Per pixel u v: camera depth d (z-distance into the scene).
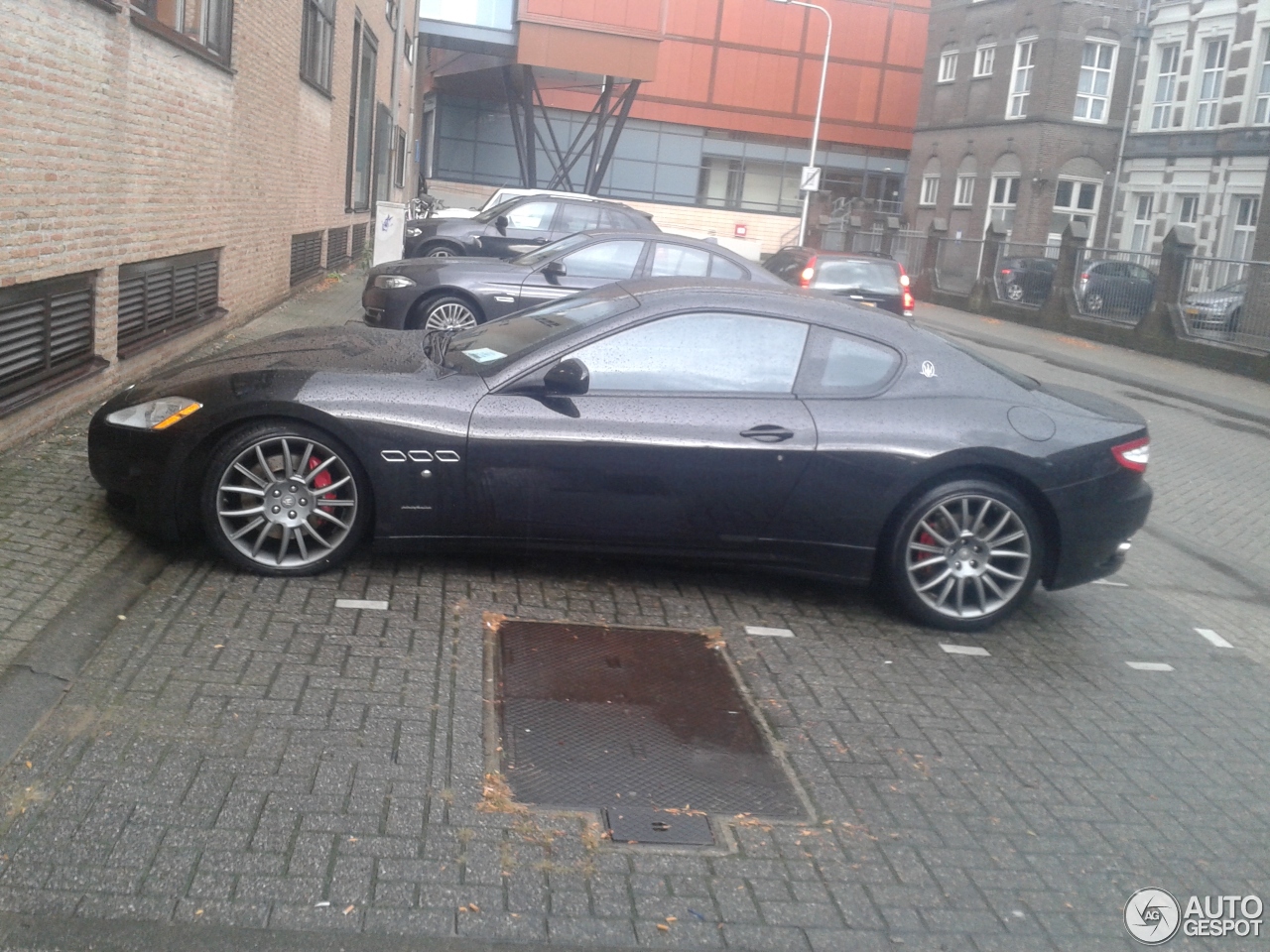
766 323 5.66
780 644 5.28
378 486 5.30
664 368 5.55
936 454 5.46
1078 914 3.44
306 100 16.56
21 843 3.24
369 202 26.80
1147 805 4.11
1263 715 5.02
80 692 4.10
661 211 52.78
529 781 3.87
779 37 51.81
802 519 5.51
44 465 6.36
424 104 51.38
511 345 5.76
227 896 3.12
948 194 43.44
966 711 4.77
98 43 7.62
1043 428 5.59
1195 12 34.16
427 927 3.09
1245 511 9.37
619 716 4.39
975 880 3.56
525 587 5.61
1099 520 5.62
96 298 7.86
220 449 5.20
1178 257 21.89
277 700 4.20
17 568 4.88
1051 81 37.56
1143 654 5.64
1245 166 31.94
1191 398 16.62
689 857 3.54
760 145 52.97
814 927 3.26
